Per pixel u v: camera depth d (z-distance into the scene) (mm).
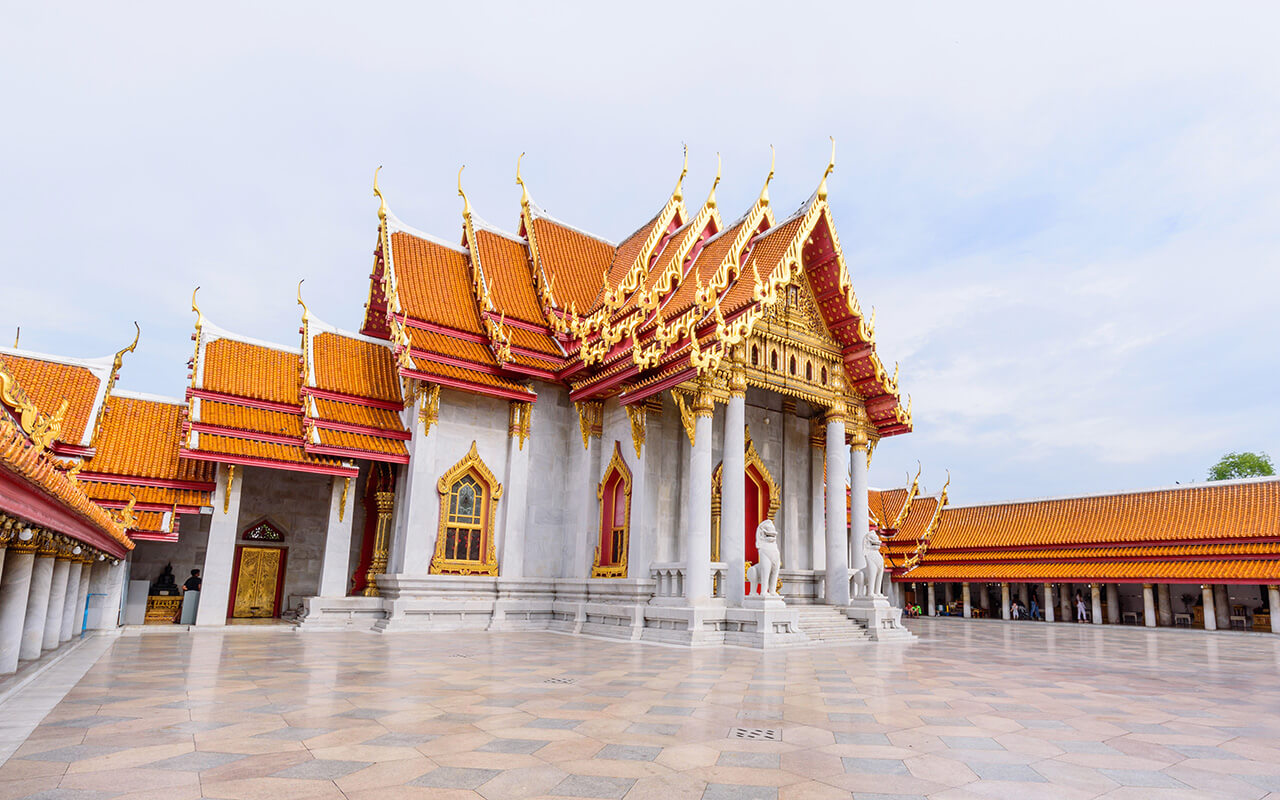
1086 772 7504
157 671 14000
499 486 28250
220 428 25578
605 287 31812
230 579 25625
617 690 12391
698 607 21797
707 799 6375
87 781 6617
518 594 27297
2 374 8984
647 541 25125
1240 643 27484
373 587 27203
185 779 6707
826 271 28000
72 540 14570
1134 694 13062
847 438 30703
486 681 13227
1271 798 6691
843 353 29016
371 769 7129
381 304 33281
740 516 23594
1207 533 39188
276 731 8758
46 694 11273
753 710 10672
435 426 27234
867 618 24953
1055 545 44500
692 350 22359
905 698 12016
